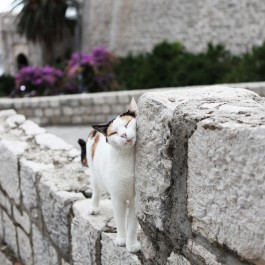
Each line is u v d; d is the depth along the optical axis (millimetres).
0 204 5004
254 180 1572
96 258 2871
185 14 23406
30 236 4180
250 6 19797
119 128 2129
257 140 1545
